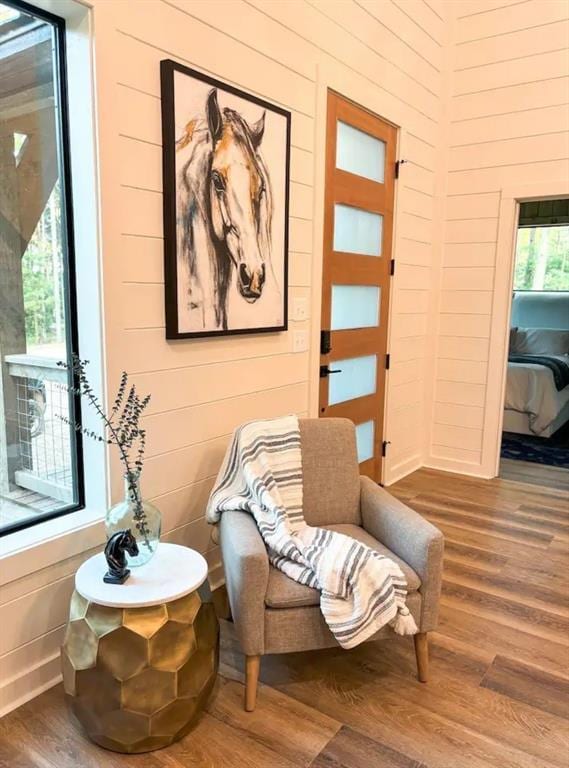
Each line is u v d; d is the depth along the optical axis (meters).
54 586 1.94
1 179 2.03
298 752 1.68
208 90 2.24
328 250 3.19
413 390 4.40
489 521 3.47
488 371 4.28
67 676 1.65
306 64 2.82
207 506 2.30
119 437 2.04
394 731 1.77
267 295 2.68
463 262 4.29
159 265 2.16
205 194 2.28
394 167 3.74
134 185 2.03
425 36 3.88
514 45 3.91
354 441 2.43
